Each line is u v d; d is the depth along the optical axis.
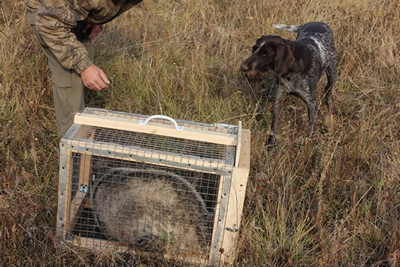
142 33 5.36
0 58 4.23
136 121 2.67
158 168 2.96
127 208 2.75
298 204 3.17
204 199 3.04
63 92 3.44
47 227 2.78
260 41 4.02
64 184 2.60
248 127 4.04
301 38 4.54
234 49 5.15
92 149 2.50
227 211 2.54
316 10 6.05
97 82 3.03
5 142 3.48
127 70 4.65
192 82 4.54
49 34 2.91
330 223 3.12
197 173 2.99
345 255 2.74
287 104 4.68
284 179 3.25
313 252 2.82
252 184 3.26
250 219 2.94
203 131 2.62
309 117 4.25
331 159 3.45
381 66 5.06
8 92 3.98
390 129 3.90
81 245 2.74
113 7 3.20
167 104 4.21
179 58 4.95
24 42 4.42
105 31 5.14
